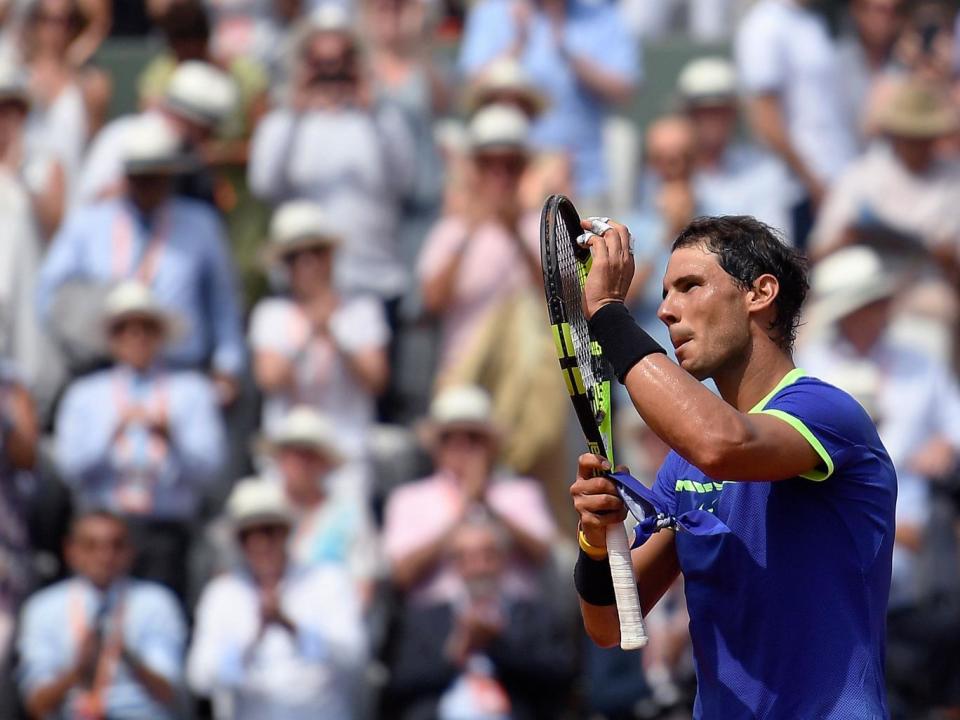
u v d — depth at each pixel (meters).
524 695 24.27
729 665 11.37
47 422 28.70
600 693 24.05
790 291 11.43
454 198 30.06
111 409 26.69
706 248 11.43
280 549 24.75
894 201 30.88
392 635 24.58
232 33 34.31
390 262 30.19
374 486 27.86
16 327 29.33
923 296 30.61
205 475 26.80
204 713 25.45
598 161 32.12
